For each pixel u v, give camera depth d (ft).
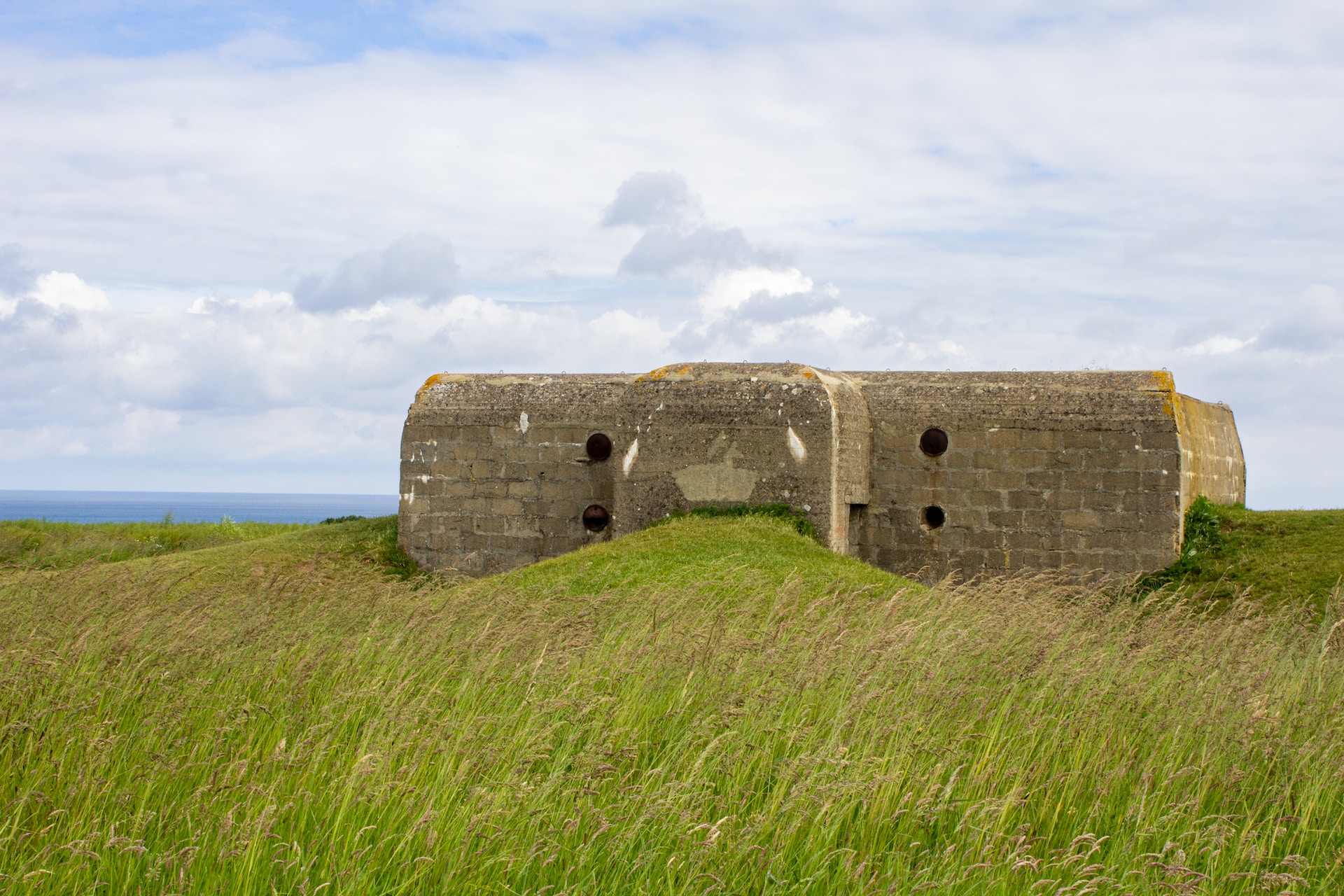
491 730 22.58
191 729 22.80
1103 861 19.75
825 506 55.42
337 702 23.30
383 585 42.60
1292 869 19.97
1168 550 56.24
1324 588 50.88
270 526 89.04
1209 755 23.11
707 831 18.80
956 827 19.43
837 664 25.89
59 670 24.22
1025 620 31.14
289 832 18.54
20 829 18.67
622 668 25.96
